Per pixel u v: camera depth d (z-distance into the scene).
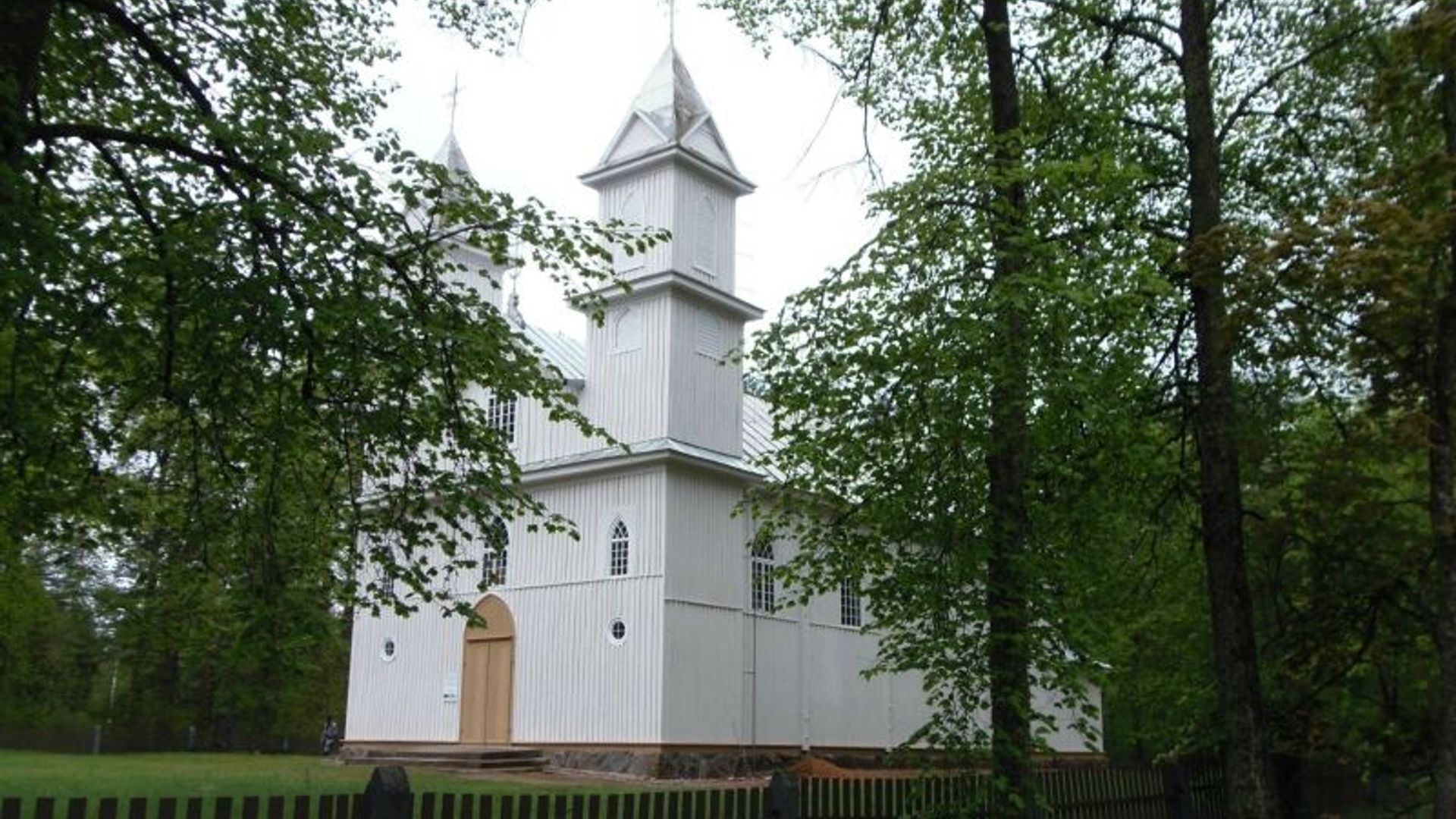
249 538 13.59
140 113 13.86
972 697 12.49
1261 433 16.11
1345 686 17.28
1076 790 15.25
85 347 12.39
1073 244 13.48
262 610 12.86
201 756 40.44
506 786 22.89
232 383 12.82
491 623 35.44
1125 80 18.05
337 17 15.38
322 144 12.47
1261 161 18.67
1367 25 16.38
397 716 37.09
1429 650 15.93
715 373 35.00
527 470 34.59
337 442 13.31
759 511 14.93
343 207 12.27
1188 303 15.35
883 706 39.03
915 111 17.81
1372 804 22.62
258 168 12.06
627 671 31.95
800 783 11.02
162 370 12.80
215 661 48.94
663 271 33.66
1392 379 13.32
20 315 11.25
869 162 16.34
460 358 12.95
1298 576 16.61
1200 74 16.48
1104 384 13.26
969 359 12.20
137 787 19.84
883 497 12.98
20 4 10.83
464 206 13.20
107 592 35.34
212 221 11.50
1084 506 15.23
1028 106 17.58
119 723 53.62
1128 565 19.62
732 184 36.47
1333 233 12.10
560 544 34.38
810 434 13.40
